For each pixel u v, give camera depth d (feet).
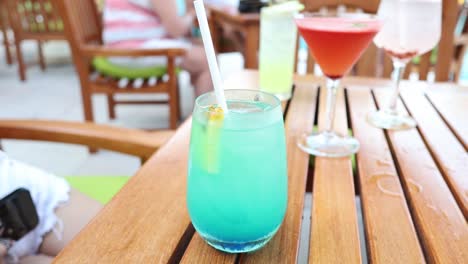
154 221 1.85
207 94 1.75
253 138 1.64
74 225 2.51
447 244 1.78
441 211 1.93
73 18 5.47
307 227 2.19
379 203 1.97
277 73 2.90
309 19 2.22
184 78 10.30
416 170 2.17
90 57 5.81
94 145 2.79
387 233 1.83
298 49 4.12
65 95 8.92
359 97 2.99
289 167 2.18
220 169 1.65
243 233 1.69
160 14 6.53
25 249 2.39
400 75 2.70
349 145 2.36
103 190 3.08
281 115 1.73
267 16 2.85
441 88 3.17
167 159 2.21
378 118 2.65
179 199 1.96
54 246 2.43
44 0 8.88
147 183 2.05
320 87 3.18
